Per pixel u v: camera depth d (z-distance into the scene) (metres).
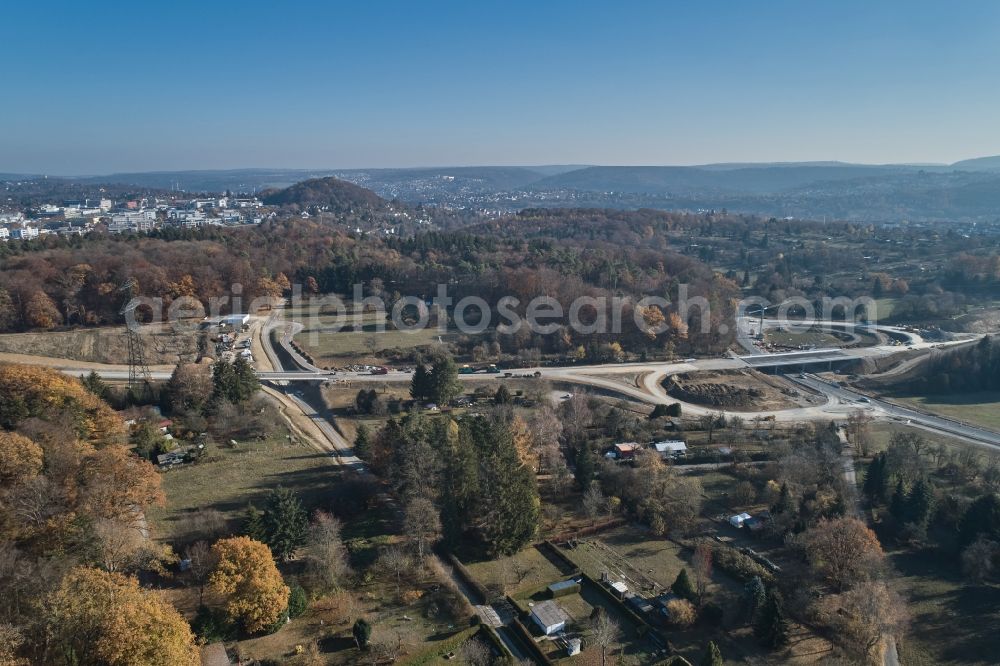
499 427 110.69
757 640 77.75
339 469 115.81
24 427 95.31
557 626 76.94
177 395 133.62
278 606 71.44
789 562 94.75
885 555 93.75
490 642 74.19
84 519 76.00
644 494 108.75
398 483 101.94
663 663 71.25
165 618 59.22
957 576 94.00
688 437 140.75
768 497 111.75
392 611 78.25
